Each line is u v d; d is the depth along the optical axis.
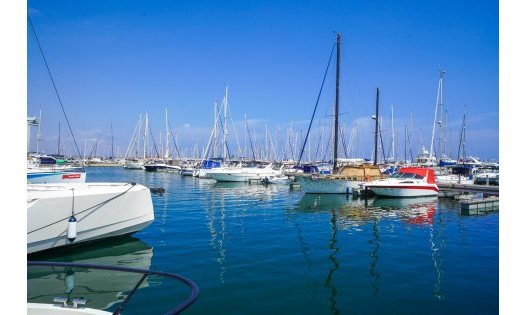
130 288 7.68
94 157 104.81
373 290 7.77
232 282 8.18
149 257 10.21
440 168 43.38
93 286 7.78
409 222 16.89
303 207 22.12
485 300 7.25
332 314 6.56
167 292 7.48
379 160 51.19
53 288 7.66
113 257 10.18
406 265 9.66
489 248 11.66
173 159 82.19
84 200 10.46
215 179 44.97
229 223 16.06
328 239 12.88
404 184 26.81
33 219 9.38
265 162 59.81
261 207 21.98
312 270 9.14
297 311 6.66
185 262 9.76
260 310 6.69
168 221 16.47
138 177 54.81
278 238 12.94
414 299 7.29
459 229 15.14
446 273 9.01
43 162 35.81
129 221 11.70
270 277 8.55
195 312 6.57
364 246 11.84
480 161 55.91
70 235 9.88
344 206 22.91
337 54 31.09
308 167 46.12
